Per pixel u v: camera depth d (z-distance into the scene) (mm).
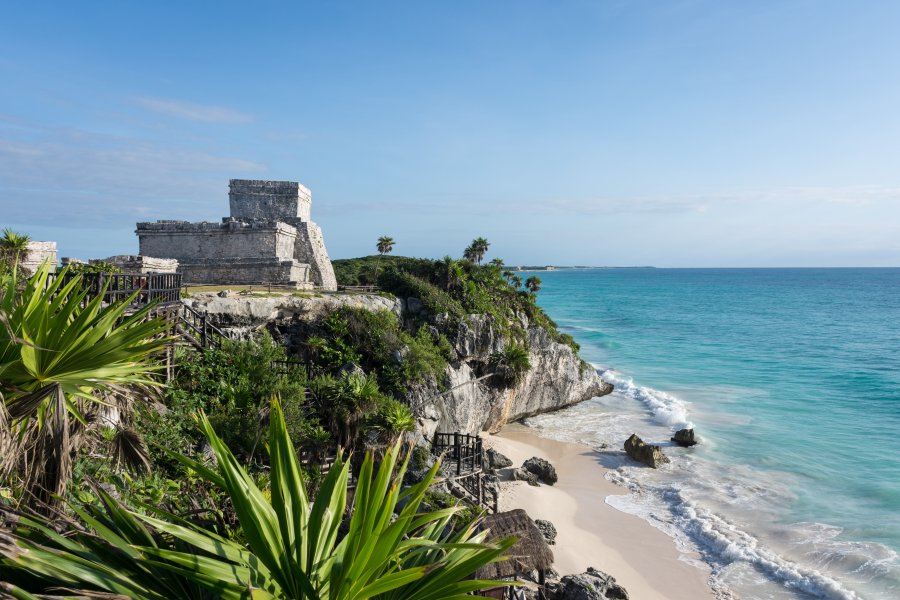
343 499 5492
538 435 41469
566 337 51844
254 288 38656
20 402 5910
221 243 41500
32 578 4180
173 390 21469
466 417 37781
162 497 11320
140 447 8031
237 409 22750
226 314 31125
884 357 72812
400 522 4652
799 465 33625
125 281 18344
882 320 118438
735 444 37906
